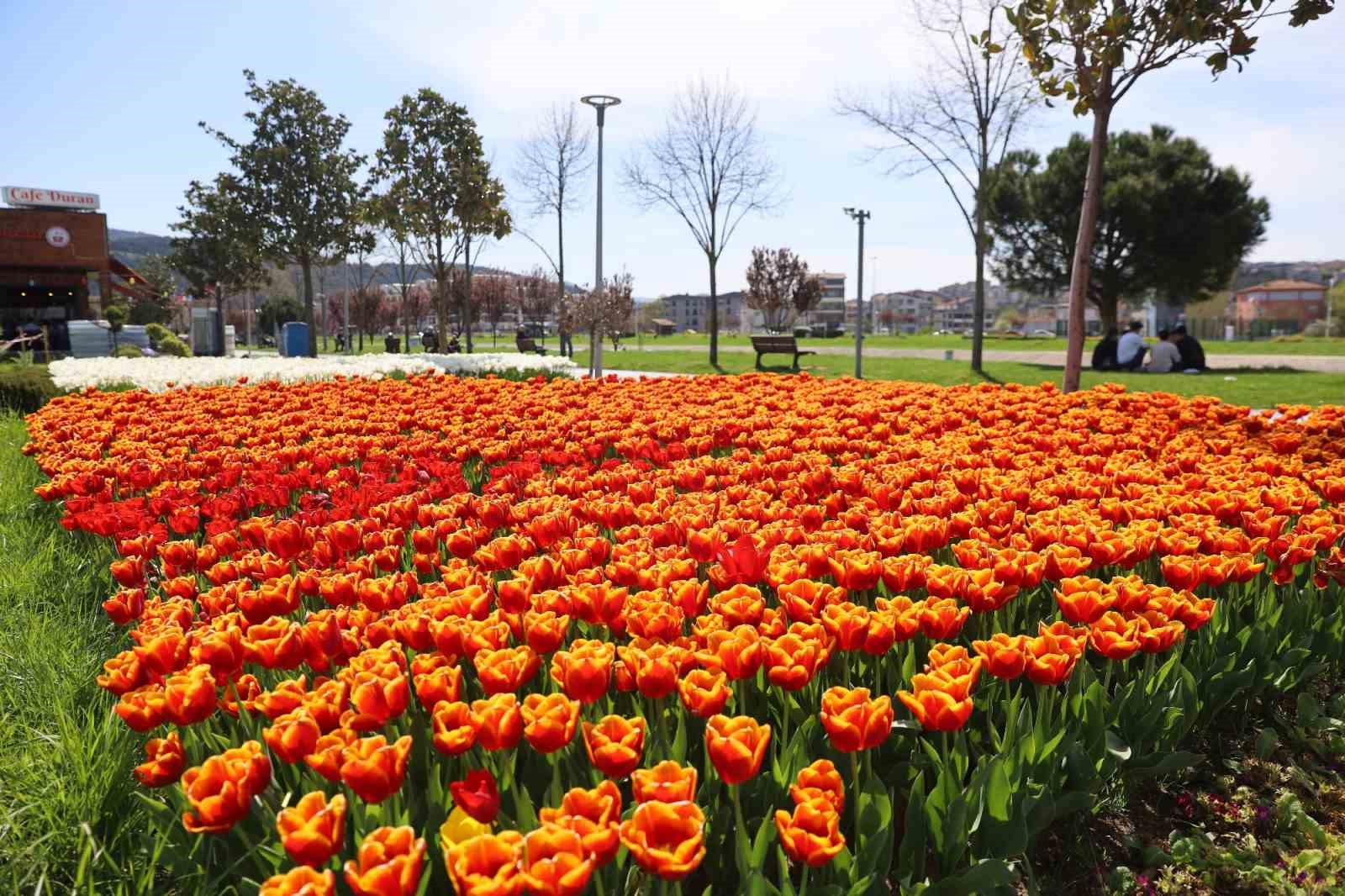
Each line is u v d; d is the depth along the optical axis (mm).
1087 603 2867
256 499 5223
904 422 7688
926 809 2318
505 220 26281
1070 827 2752
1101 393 8883
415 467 5836
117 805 2523
